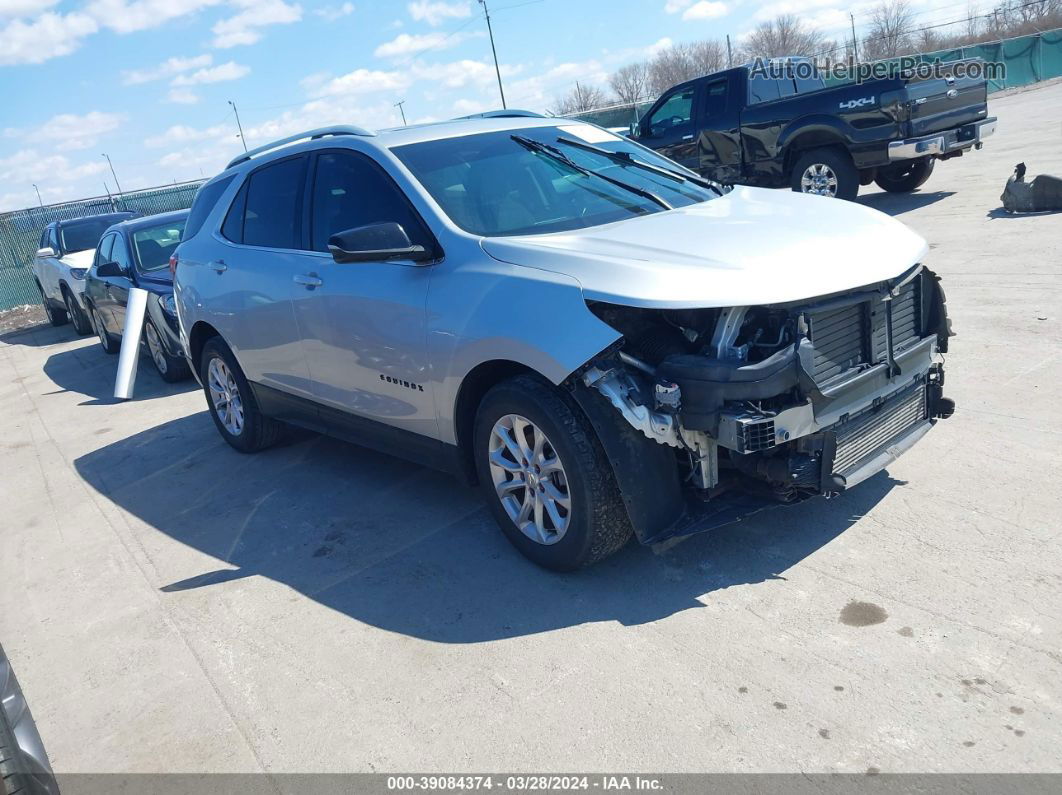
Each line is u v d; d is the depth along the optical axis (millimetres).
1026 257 7535
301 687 3215
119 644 3756
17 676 3639
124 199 24031
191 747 2980
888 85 9930
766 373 3047
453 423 3918
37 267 14883
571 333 3211
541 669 3086
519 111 5254
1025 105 23078
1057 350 5375
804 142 10953
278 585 4055
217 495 5414
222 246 5566
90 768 2961
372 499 4930
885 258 3500
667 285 3131
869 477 3785
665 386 3162
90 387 9719
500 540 4141
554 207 4094
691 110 12305
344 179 4523
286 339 4922
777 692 2781
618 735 2695
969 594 3143
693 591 3443
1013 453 4168
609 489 3361
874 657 2883
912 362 3664
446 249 3838
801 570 3471
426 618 3551
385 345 4102
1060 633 2865
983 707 2592
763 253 3334
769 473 3330
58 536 5184
